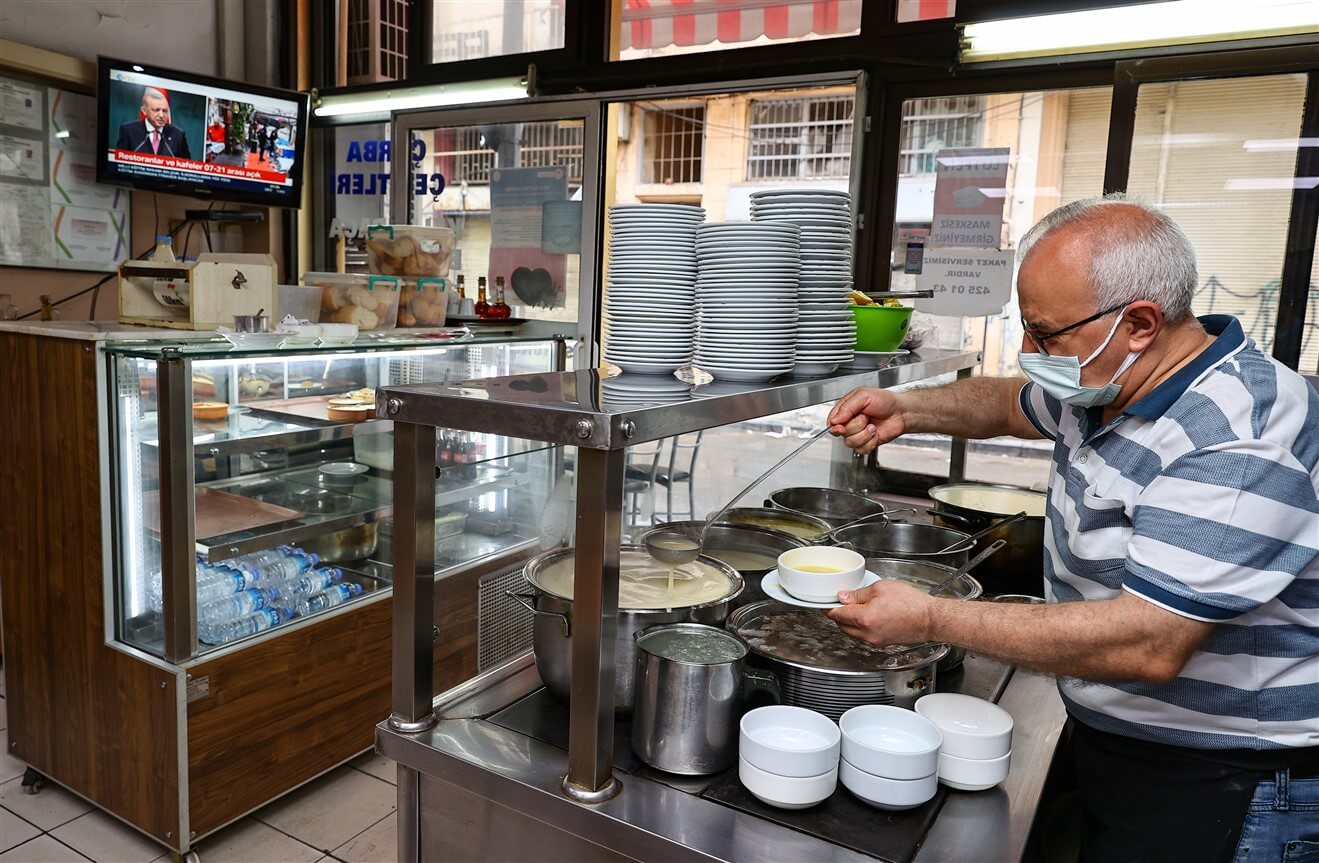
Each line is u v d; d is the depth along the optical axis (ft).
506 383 4.14
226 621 7.33
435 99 13.06
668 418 3.48
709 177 29.45
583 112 12.05
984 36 9.45
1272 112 8.57
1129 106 9.00
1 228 11.16
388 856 7.24
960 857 3.37
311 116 14.25
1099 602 3.32
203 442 6.97
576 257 12.56
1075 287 3.50
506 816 3.84
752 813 3.56
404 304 10.87
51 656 7.63
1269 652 3.59
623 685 3.96
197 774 6.94
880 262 10.76
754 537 5.41
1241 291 9.00
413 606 3.99
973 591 4.88
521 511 9.90
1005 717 4.02
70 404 7.04
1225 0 8.30
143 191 12.53
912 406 5.12
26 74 11.24
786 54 10.73
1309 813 3.69
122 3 12.59
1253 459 3.21
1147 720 3.83
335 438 8.15
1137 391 3.68
